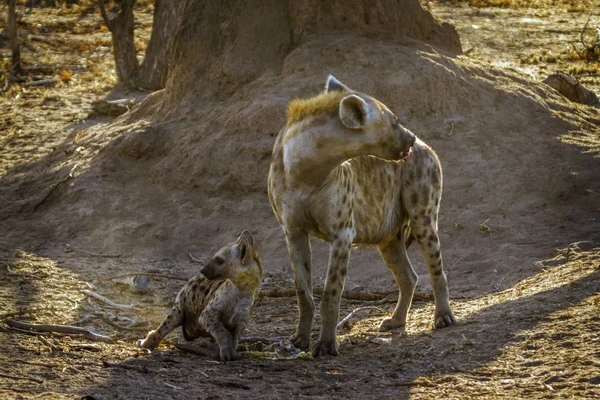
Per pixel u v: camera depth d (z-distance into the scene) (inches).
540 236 514.0
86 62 1147.3
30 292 427.5
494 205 552.7
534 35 1259.8
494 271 475.8
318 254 520.7
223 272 313.3
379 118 301.7
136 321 396.8
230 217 560.1
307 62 635.5
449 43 725.9
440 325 357.7
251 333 379.6
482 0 1552.7
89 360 289.0
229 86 655.1
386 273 492.4
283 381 276.7
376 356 317.7
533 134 619.2
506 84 668.7
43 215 577.3
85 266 491.2
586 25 1237.1
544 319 334.3
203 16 679.7
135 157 624.4
